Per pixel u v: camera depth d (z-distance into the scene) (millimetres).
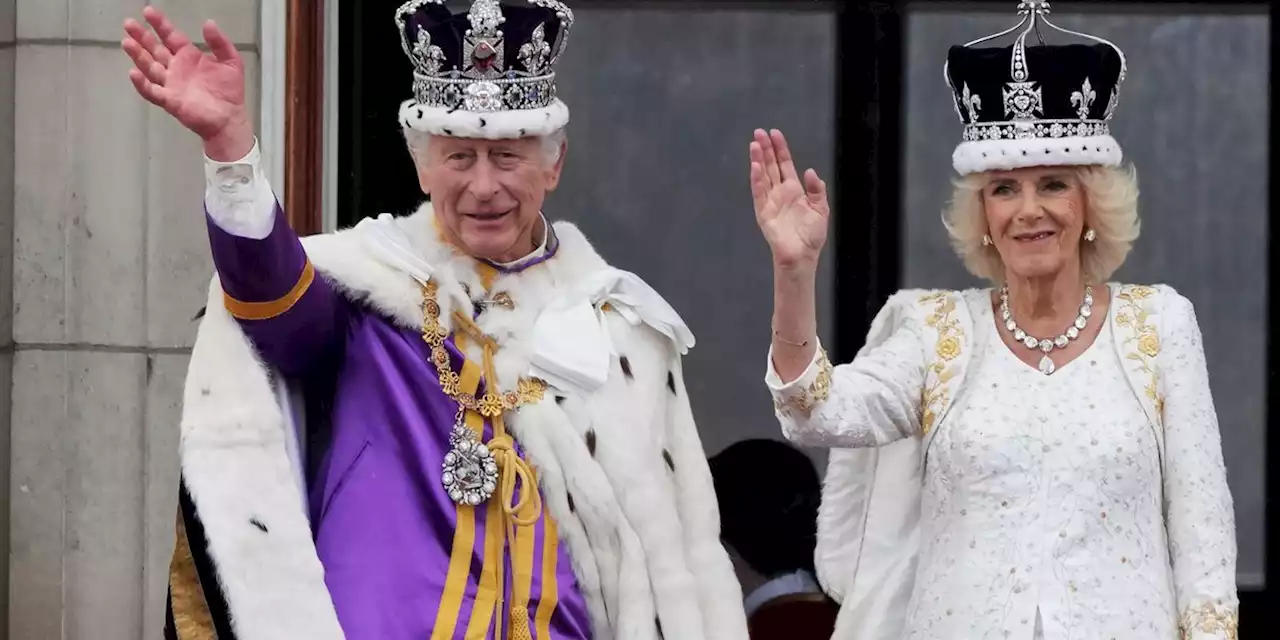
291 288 9922
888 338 11562
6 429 14016
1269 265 15031
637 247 15234
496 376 10414
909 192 15070
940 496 10922
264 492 9891
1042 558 10500
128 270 13984
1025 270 10922
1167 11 15023
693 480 11039
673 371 11180
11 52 13945
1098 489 10547
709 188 15188
